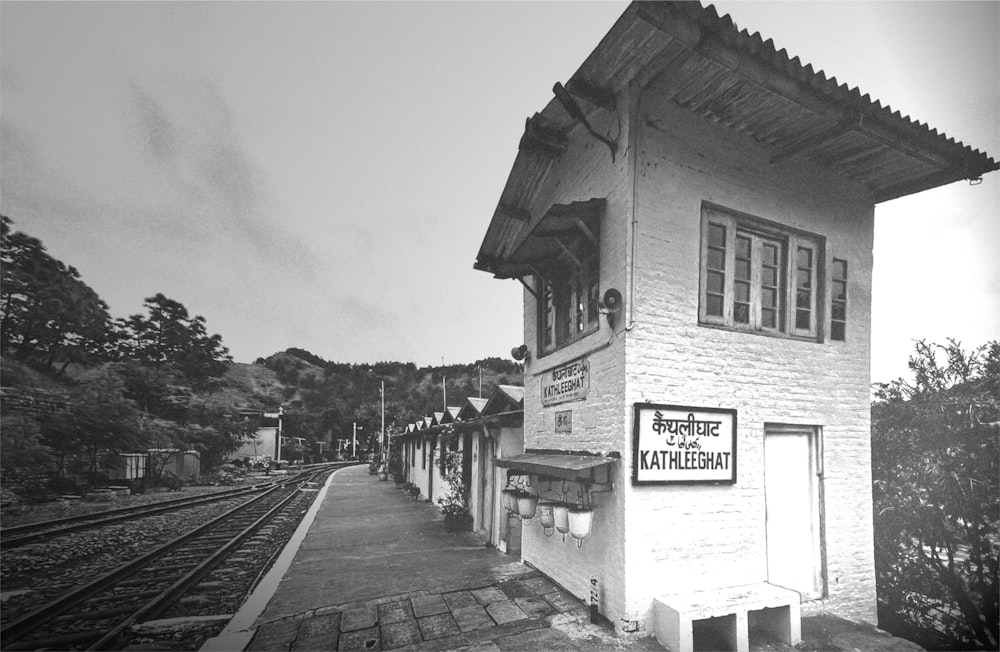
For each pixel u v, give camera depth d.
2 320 16.03
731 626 4.64
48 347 17.44
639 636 4.79
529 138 6.61
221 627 5.56
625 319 5.11
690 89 5.33
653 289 5.24
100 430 18.70
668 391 5.19
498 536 9.14
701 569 5.14
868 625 5.30
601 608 5.26
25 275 16.05
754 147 5.98
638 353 5.10
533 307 7.82
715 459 5.33
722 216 5.78
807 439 5.98
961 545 5.78
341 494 20.86
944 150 5.59
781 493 5.74
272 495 20.95
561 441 6.50
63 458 18.03
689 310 5.42
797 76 4.69
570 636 4.83
